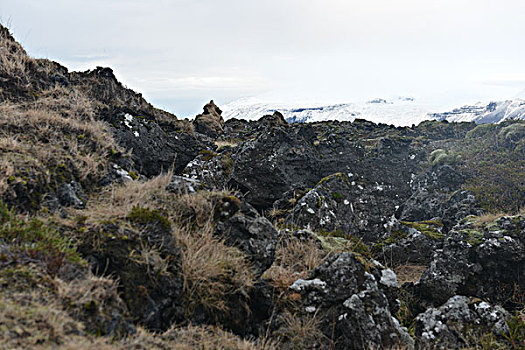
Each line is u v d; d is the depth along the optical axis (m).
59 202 3.80
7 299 2.46
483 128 13.84
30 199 3.54
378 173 10.83
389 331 3.88
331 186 9.05
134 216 3.52
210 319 3.51
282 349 3.69
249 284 3.82
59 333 2.39
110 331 2.69
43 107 5.31
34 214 3.47
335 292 4.04
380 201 10.28
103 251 3.19
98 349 2.44
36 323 2.37
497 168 10.78
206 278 3.56
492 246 5.42
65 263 2.94
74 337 2.44
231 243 4.14
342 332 3.83
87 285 2.83
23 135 4.34
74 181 4.10
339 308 3.96
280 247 5.34
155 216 3.59
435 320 4.61
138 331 2.90
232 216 4.28
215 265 3.70
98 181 4.45
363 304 3.92
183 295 3.41
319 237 5.78
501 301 5.26
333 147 10.83
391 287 4.69
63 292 2.68
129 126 8.04
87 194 4.17
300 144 9.95
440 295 5.61
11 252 2.84
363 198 9.96
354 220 9.12
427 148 12.85
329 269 4.23
